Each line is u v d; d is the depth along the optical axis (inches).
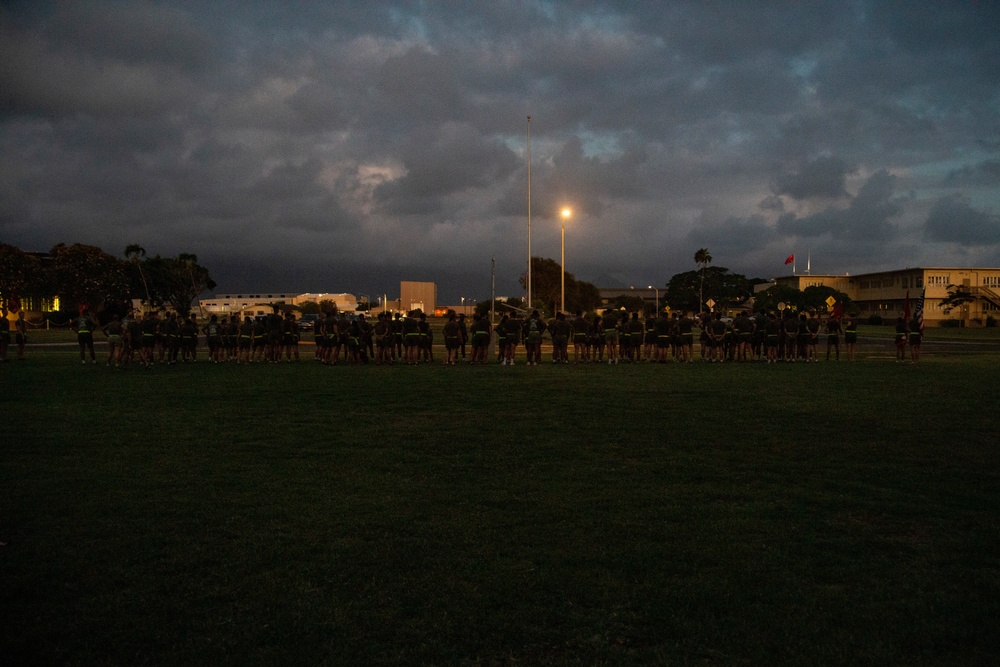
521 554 220.1
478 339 1060.5
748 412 523.5
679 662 155.3
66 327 2859.3
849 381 767.7
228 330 1060.5
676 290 4884.4
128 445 392.8
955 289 3720.5
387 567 209.3
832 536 239.0
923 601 187.3
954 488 302.0
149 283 3909.9
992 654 159.9
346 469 335.3
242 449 382.3
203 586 195.3
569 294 4094.5
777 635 168.1
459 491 295.3
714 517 259.6
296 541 231.9
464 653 159.0
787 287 4190.5
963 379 792.9
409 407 549.6
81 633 167.9
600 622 174.4
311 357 1227.2
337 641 164.2
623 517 259.1
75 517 257.3
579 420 483.8
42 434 426.9
